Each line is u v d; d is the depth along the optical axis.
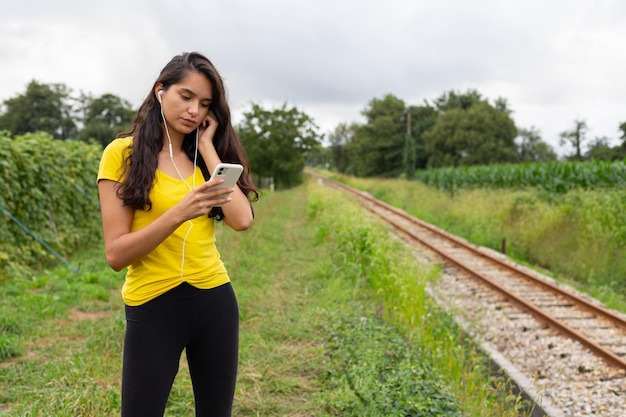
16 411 3.79
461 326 7.14
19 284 7.41
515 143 59.91
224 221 2.33
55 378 4.39
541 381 5.89
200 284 2.15
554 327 7.48
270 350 5.58
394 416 3.96
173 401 4.21
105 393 4.04
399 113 74.12
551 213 14.46
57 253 9.75
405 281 7.69
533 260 14.02
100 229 12.29
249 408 4.29
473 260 12.63
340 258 9.74
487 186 25.97
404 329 6.20
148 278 2.10
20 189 8.73
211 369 2.23
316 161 152.75
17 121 72.12
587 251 12.06
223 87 2.23
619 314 8.32
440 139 58.97
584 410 5.21
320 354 5.49
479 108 59.28
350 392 4.38
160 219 1.95
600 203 13.96
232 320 2.25
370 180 51.81
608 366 6.16
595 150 55.25
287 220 19.11
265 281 8.77
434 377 4.75
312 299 7.81
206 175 2.28
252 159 44.06
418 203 25.77
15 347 5.02
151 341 2.09
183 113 2.12
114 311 6.71
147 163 2.07
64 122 73.38
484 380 5.45
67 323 6.07
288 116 44.66
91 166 12.20
